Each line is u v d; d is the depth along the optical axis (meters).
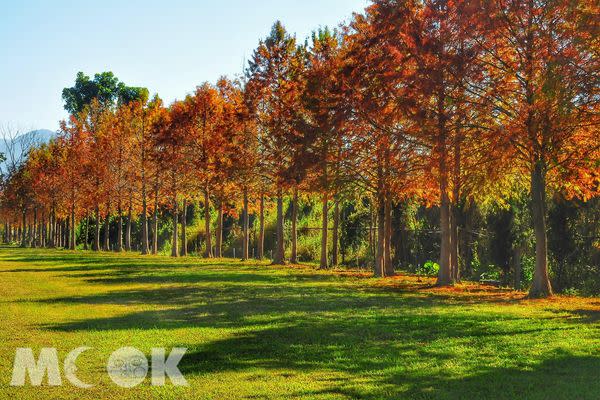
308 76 32.91
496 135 23.39
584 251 40.81
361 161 32.88
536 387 9.79
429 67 24.72
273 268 41.69
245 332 15.36
